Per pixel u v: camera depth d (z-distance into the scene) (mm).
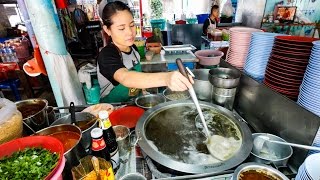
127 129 1286
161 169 1057
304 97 1184
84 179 893
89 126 1301
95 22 5723
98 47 5684
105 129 1102
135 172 1032
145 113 1441
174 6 7605
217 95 1587
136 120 1466
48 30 2152
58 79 2381
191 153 1149
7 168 829
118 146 1213
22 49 4281
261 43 1524
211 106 1540
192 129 1350
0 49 4070
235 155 1075
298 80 1316
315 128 1043
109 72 1724
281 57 1338
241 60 1840
